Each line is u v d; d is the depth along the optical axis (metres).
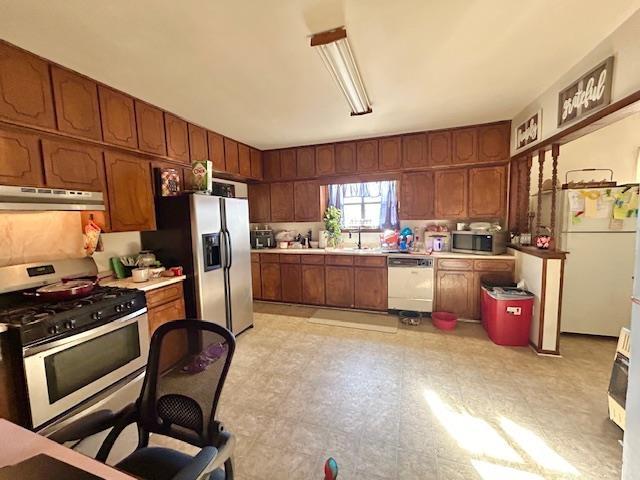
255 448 1.70
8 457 0.82
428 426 1.85
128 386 1.93
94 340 1.75
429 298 3.70
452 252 3.83
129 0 1.38
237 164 4.09
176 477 0.78
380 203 4.47
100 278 2.49
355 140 4.12
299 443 1.73
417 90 2.53
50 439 0.92
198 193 2.92
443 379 2.37
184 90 2.43
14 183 1.80
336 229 4.40
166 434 1.16
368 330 3.40
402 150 3.90
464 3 1.48
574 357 2.67
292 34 1.70
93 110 2.22
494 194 3.61
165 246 2.91
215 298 3.03
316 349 2.95
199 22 1.57
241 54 1.90
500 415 1.93
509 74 2.27
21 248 1.97
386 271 3.88
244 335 3.34
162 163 2.94
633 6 1.52
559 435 1.75
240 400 2.15
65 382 1.60
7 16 1.47
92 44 1.75
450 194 3.79
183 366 1.17
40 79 1.89
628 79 1.64
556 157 2.57
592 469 1.52
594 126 2.01
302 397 2.17
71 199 2.00
